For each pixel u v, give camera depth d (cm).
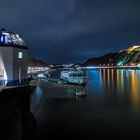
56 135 3048
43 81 6569
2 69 3791
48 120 3800
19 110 2892
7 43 3875
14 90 3145
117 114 4259
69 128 3378
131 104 5306
